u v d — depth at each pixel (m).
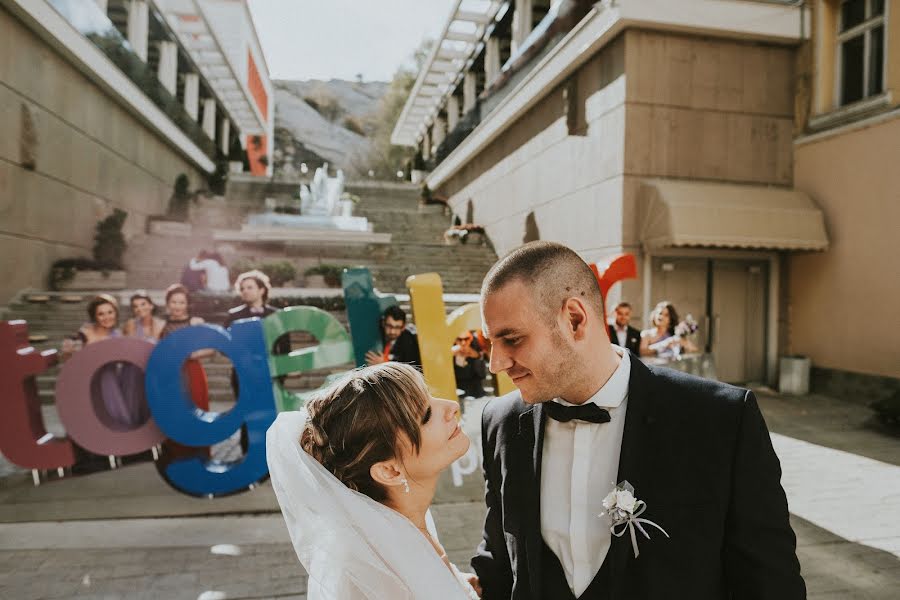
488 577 1.43
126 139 15.37
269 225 14.80
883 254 8.14
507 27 17.72
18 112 10.49
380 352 4.75
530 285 1.12
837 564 3.62
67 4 11.55
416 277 4.61
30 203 10.92
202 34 21.00
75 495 4.70
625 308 6.22
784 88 9.70
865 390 8.35
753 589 1.09
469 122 18.64
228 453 5.98
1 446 4.20
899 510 4.50
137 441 4.32
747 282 9.82
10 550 3.72
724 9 9.22
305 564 1.08
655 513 1.15
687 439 1.17
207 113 24.72
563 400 1.27
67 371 4.23
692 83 9.46
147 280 13.46
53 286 11.52
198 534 3.98
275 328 4.59
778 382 9.71
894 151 7.99
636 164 9.37
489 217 16.58
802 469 5.46
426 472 1.11
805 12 9.42
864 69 8.67
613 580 1.14
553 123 12.09
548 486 1.28
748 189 9.28
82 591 3.21
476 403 6.25
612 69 9.72
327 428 1.08
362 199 24.19
